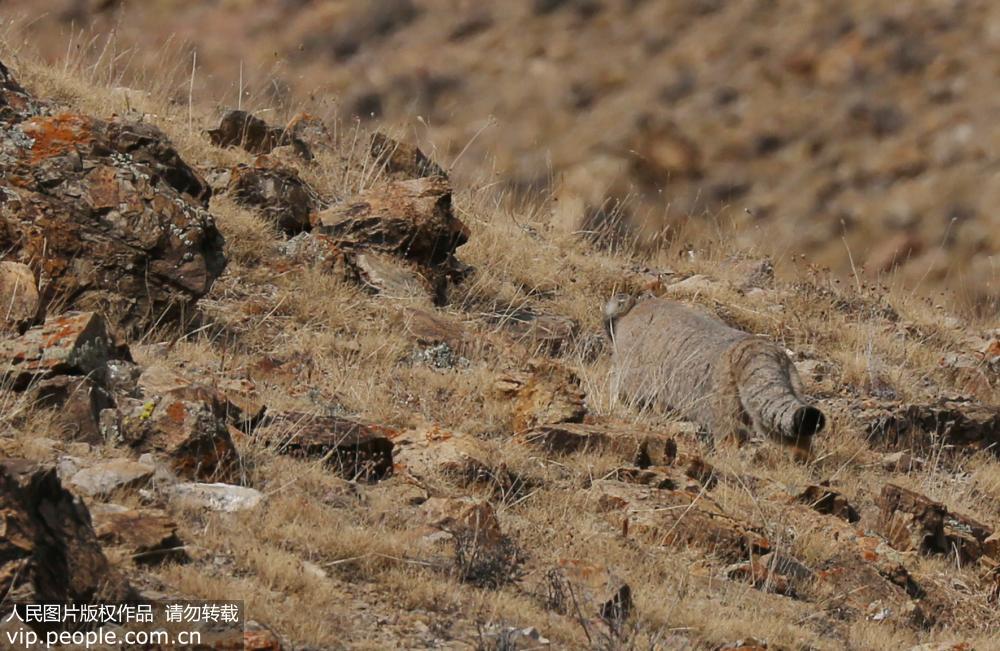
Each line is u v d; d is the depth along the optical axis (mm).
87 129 34938
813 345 50188
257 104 57781
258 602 22109
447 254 45344
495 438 34031
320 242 41938
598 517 29938
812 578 30172
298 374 34250
